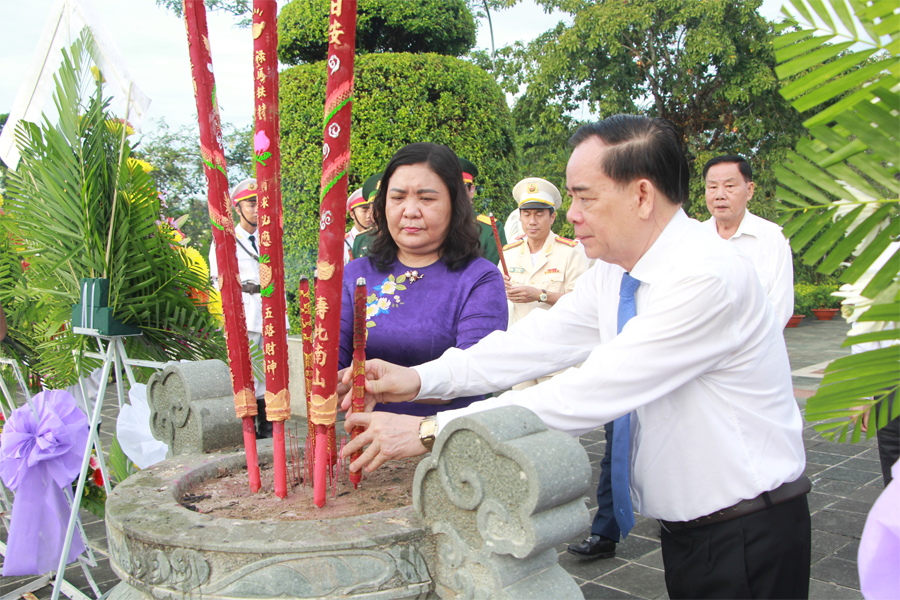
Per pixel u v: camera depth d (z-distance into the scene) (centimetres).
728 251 121
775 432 123
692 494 125
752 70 1132
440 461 100
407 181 159
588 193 124
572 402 116
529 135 1420
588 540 281
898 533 66
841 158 60
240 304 131
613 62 1232
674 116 1290
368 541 99
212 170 125
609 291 142
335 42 108
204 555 100
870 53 56
